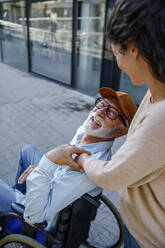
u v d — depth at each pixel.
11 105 4.76
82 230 1.38
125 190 0.99
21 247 1.58
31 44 6.96
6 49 8.38
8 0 7.30
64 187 1.19
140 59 0.70
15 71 7.64
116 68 4.70
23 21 6.97
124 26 0.64
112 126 1.22
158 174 0.78
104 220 2.08
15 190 1.63
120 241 1.73
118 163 0.77
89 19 4.94
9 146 3.27
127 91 4.73
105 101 1.24
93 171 0.90
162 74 0.66
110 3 4.30
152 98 0.81
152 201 0.86
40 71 7.02
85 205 1.26
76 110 4.60
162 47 0.62
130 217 0.99
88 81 5.54
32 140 3.46
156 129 0.69
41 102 4.96
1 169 2.77
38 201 1.17
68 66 5.91
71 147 1.15
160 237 0.92
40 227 1.26
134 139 0.74
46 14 5.99
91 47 5.13
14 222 1.50
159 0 0.59
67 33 5.58
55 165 1.15
